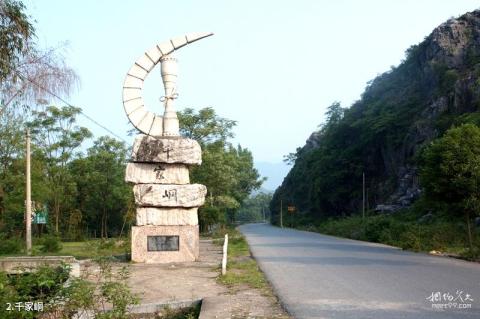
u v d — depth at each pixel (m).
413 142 45.56
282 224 70.75
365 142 54.53
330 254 18.45
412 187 42.69
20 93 10.72
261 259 16.42
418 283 10.59
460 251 18.23
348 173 57.03
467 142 16.92
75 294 6.80
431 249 19.75
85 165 41.25
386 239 25.69
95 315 6.91
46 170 38.12
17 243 22.81
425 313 7.52
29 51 10.76
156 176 15.60
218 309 7.95
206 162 37.19
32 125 37.41
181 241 15.45
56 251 22.33
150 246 15.26
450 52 49.56
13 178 28.95
